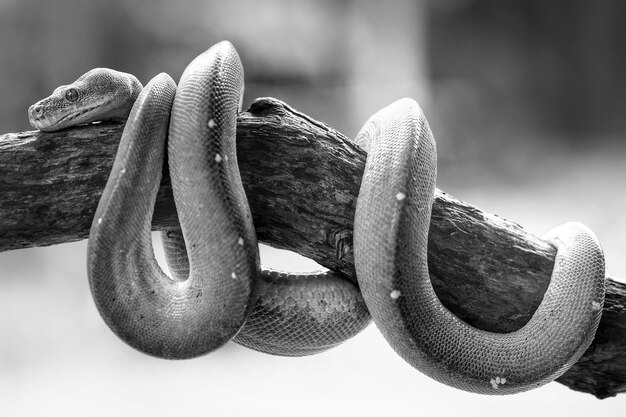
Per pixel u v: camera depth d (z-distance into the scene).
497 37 3.94
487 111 3.78
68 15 3.12
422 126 0.81
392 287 0.78
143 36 3.25
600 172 3.33
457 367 0.80
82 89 0.82
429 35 3.84
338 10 3.58
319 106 3.47
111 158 0.81
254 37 3.39
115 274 0.78
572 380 0.85
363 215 0.80
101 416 1.54
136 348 0.79
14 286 2.23
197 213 0.79
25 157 0.81
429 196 0.80
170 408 1.58
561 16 3.98
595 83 4.02
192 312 0.79
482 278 0.82
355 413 1.55
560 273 0.82
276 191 0.81
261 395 1.63
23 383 1.70
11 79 3.09
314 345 0.84
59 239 0.81
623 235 2.57
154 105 0.79
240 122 0.82
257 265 0.79
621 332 0.83
